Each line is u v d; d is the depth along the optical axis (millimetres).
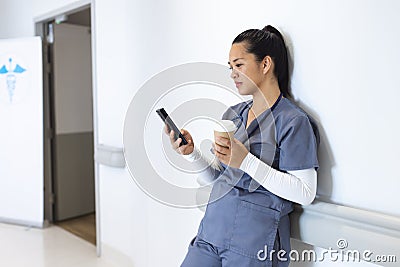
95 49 2748
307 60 1510
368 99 1348
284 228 1509
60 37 3719
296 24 1535
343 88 1410
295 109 1470
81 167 4004
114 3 2541
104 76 2684
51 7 3225
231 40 1782
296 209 1535
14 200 3545
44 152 3658
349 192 1417
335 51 1424
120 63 2525
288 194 1396
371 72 1335
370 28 1329
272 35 1517
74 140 3920
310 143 1411
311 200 1416
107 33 2623
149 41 2271
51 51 3666
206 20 1898
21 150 3479
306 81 1520
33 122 3412
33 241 3201
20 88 3430
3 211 3588
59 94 3750
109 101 2652
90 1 2764
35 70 3363
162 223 2262
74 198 3945
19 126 3465
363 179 1377
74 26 3836
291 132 1409
